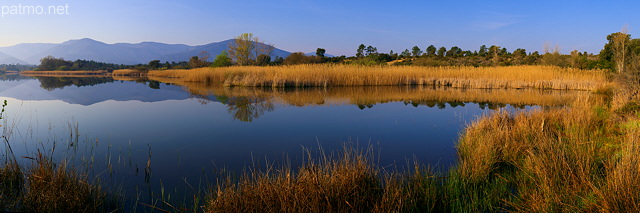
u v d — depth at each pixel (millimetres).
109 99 13688
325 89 19406
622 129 5434
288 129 7359
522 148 4855
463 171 4012
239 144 5949
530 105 12102
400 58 58688
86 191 3389
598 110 7852
